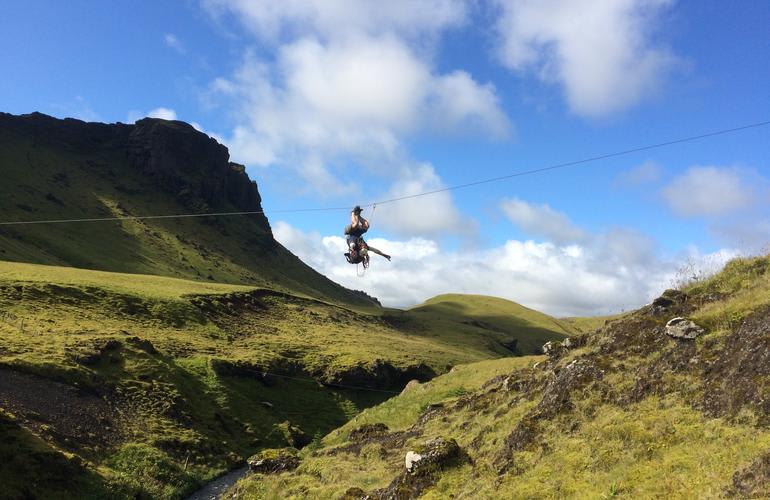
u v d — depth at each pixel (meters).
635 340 17.06
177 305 82.69
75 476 30.67
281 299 125.56
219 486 38.31
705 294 18.00
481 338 174.12
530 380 21.31
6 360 40.44
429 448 16.42
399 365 90.56
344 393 76.75
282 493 21.86
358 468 22.86
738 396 11.75
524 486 12.43
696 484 9.62
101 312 68.06
